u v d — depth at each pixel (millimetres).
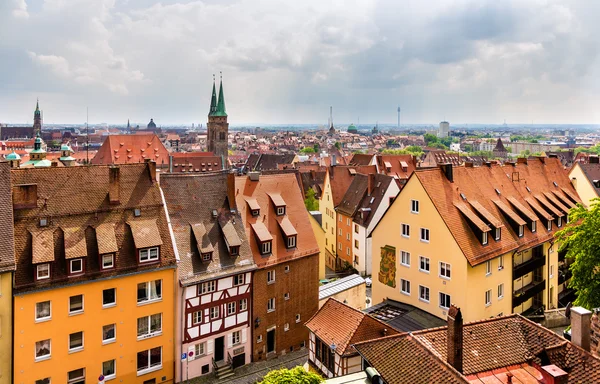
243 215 49531
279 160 177625
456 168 51344
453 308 23969
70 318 36375
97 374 37906
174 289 41375
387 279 50844
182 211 46000
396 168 117438
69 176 41062
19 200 37469
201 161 171125
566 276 57469
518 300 48406
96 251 38250
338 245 86125
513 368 24156
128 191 42812
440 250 44281
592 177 67812
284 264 49375
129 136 169875
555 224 55812
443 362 22562
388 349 25062
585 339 24625
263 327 47719
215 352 44875
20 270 34875
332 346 34281
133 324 39406
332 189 87875
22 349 34406
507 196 53281
